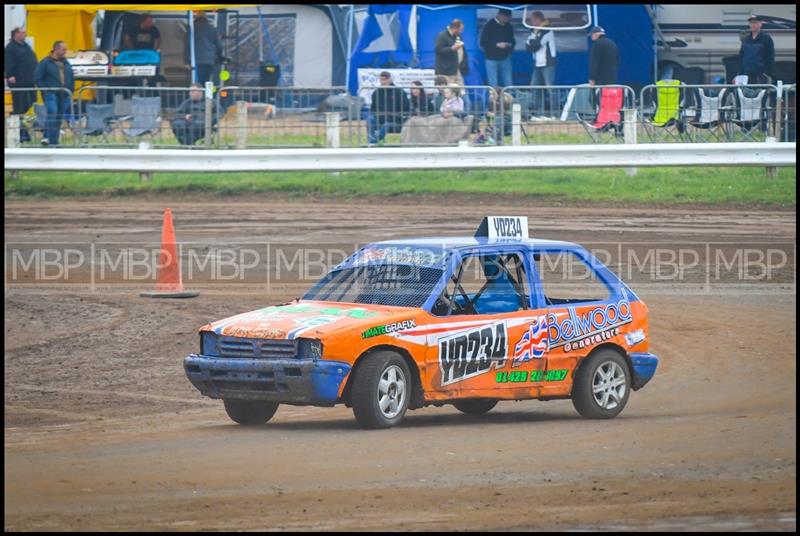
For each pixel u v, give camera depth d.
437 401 32.09
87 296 52.25
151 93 75.81
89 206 71.75
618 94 73.69
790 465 26.94
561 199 70.94
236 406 33.41
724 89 73.06
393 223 65.62
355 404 30.97
